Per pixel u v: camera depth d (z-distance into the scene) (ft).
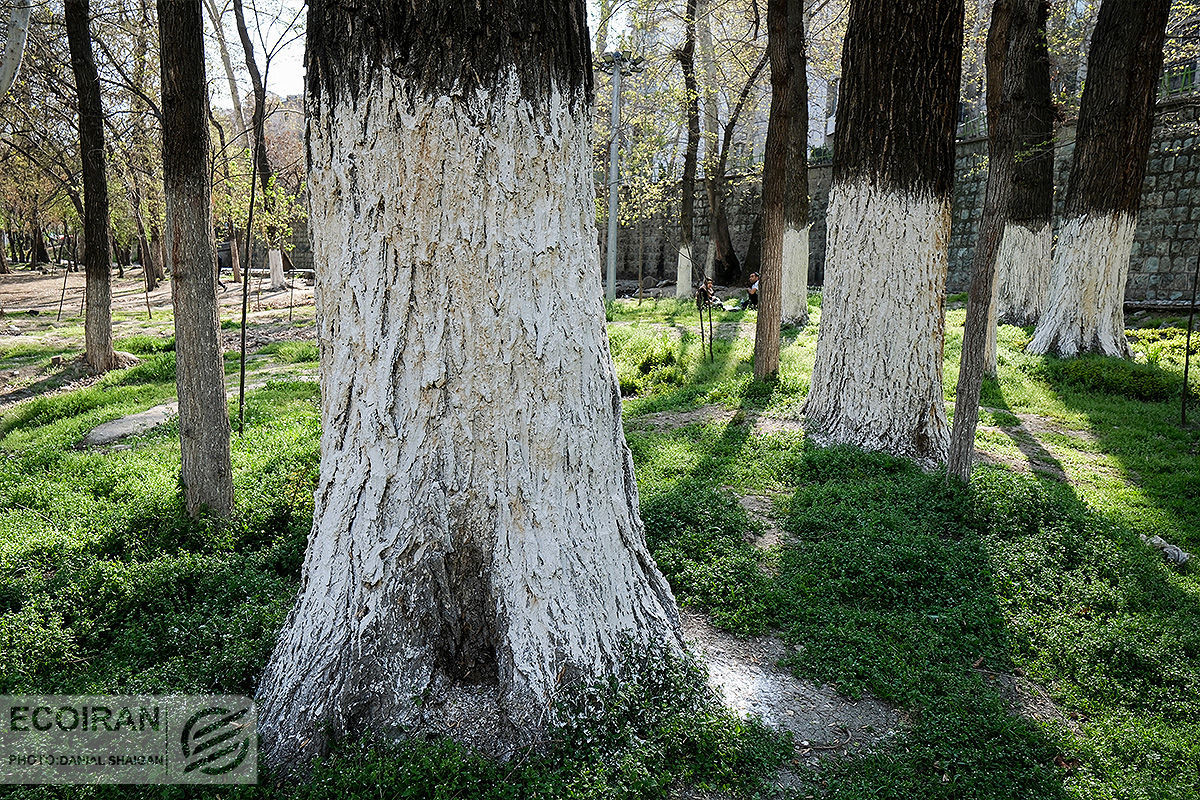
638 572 11.00
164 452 22.53
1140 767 9.96
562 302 9.55
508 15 8.73
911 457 22.41
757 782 9.30
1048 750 10.02
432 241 8.95
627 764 8.95
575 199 9.71
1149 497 20.06
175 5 15.17
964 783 9.33
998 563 15.19
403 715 9.15
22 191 86.48
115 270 140.56
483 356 9.20
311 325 61.77
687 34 57.47
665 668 10.43
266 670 10.21
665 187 83.46
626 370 37.06
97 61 49.78
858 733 10.54
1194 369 33.71
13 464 22.36
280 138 105.81
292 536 15.93
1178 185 46.75
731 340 43.80
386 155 8.84
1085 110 36.76
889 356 22.65
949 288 66.13
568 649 9.55
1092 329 37.19
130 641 11.86
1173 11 47.16
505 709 9.22
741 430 24.86
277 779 8.78
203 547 15.53
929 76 21.63
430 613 9.40
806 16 48.11
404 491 9.34
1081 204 37.04
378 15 8.59
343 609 9.46
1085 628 13.10
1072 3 52.06
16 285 109.60
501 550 9.48
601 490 10.26
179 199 15.58
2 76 23.16
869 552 15.34
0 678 10.69
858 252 22.94
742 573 14.53
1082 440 25.62
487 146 8.87
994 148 17.80
